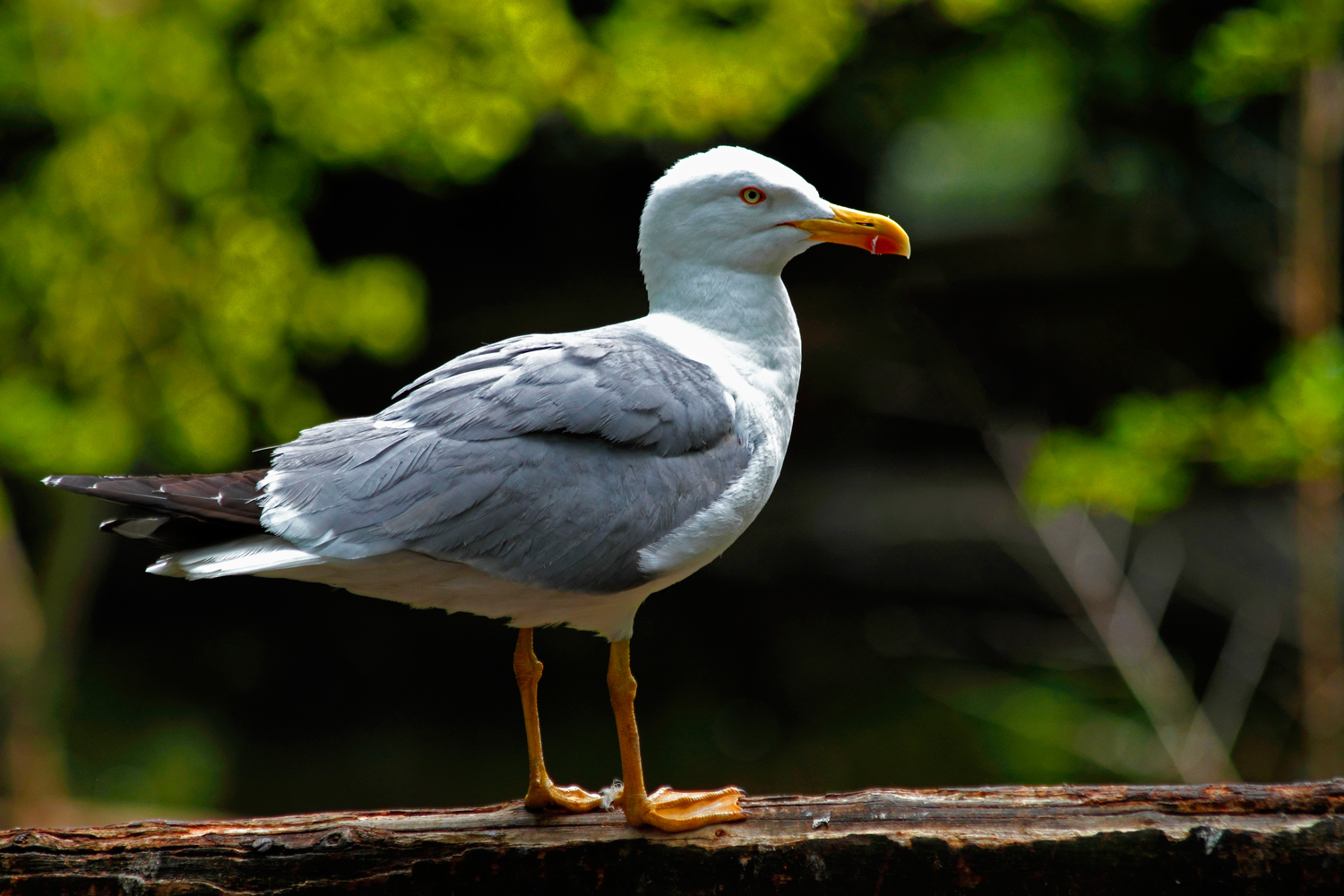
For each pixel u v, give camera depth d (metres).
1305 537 11.70
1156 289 18.17
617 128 11.59
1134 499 10.88
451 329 18.94
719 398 4.82
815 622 17.92
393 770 16.62
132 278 12.45
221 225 12.30
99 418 12.30
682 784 15.95
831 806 4.75
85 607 16.45
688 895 4.57
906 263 18.92
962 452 19.06
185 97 12.09
